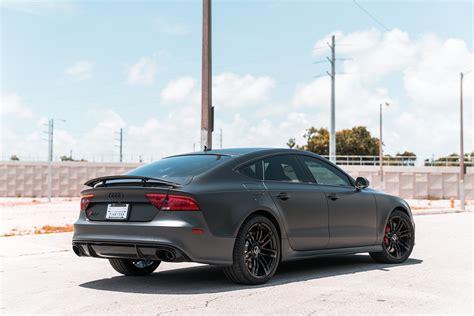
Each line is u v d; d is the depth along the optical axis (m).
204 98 13.12
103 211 6.34
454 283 6.57
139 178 6.08
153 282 6.71
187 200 5.92
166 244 5.80
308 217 7.00
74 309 5.38
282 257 6.72
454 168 54.03
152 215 5.98
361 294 5.91
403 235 8.34
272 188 6.70
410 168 54.84
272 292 6.00
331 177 7.60
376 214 7.92
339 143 92.06
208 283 6.58
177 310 5.21
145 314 5.09
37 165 66.62
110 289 6.32
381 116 49.59
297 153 7.34
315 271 7.43
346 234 7.48
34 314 5.23
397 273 7.27
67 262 8.55
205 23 13.23
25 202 46.34
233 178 6.44
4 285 6.71
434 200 52.81
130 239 5.98
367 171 56.00
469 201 49.53
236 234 6.16
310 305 5.39
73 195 66.06
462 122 33.75
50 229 14.84
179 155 7.23
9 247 10.16
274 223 6.71
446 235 12.92
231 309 5.24
